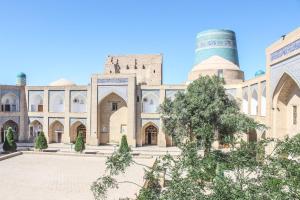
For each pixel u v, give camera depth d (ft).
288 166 11.65
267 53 46.68
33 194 30.17
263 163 12.84
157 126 72.49
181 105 40.98
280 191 10.87
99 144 74.64
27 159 50.67
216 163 13.55
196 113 39.01
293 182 11.01
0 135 74.95
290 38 37.96
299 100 39.83
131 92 72.02
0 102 74.95
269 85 45.85
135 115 72.33
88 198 28.96
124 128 75.05
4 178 36.60
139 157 52.80
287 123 43.78
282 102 44.14
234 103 41.78
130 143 71.36
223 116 37.09
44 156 54.24
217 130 38.45
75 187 32.99
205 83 40.96
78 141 59.82
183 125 41.37
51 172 40.57
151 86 73.20
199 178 12.76
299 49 35.19
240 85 66.80
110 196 29.30
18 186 33.14
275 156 12.84
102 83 73.82
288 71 38.73
